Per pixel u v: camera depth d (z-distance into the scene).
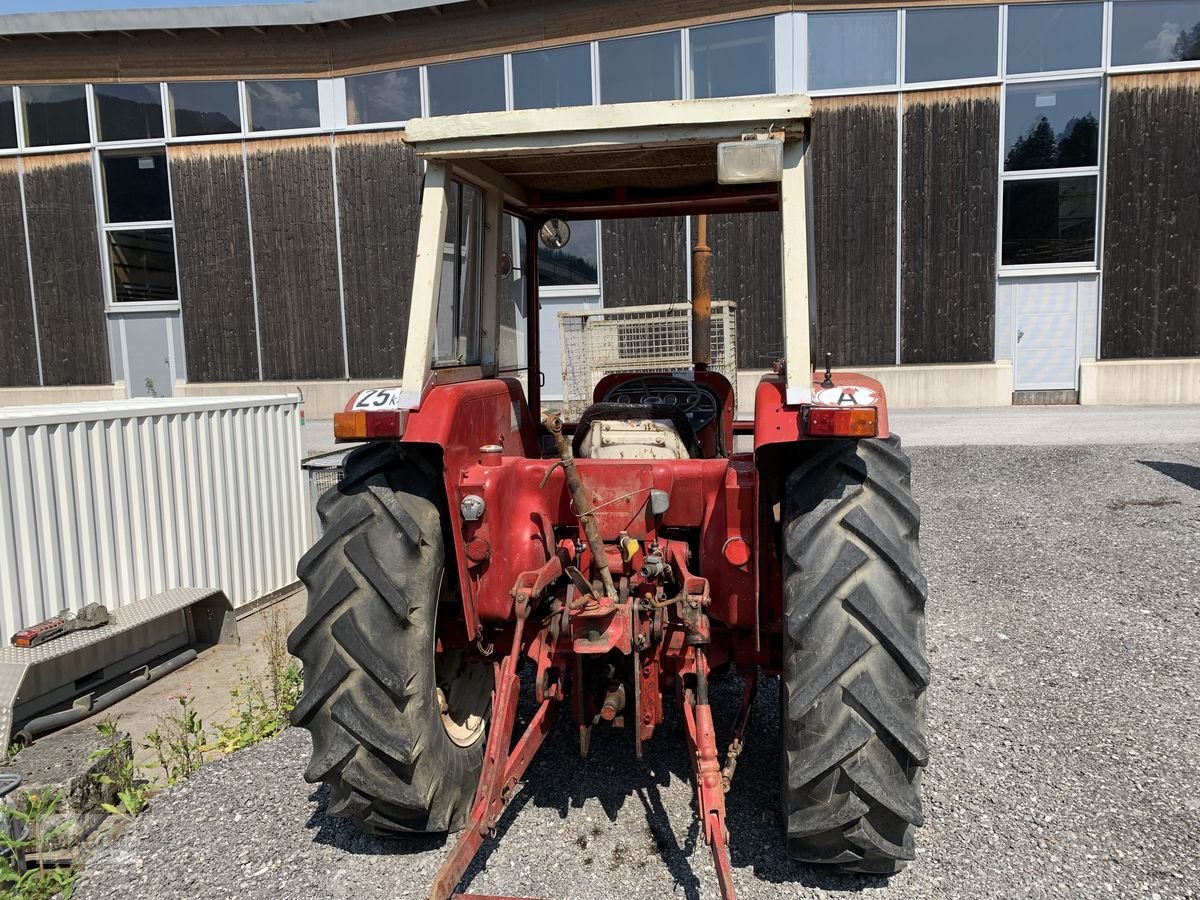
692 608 2.52
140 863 2.79
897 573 2.34
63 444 4.78
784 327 2.46
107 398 17.00
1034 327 13.97
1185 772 3.16
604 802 3.00
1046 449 9.12
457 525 2.60
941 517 7.10
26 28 15.55
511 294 3.58
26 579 4.55
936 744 3.40
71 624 4.51
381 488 2.57
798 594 2.35
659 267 14.20
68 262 16.78
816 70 13.71
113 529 5.11
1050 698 3.80
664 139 2.47
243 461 6.29
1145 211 13.52
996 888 2.51
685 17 13.79
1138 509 6.96
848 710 2.29
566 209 3.69
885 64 13.60
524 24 14.46
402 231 15.48
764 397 2.54
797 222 2.45
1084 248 13.74
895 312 14.12
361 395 2.61
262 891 2.60
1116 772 3.17
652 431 3.23
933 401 14.18
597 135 2.49
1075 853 2.68
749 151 2.39
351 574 2.51
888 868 2.51
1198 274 13.55
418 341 2.57
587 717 2.70
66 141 16.42
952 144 13.66
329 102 15.50
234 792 3.21
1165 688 3.87
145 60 15.81
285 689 4.17
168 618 5.44
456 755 2.75
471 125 2.52
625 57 14.19
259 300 16.14
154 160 16.20
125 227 16.52
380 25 15.05
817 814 2.34
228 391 16.48
